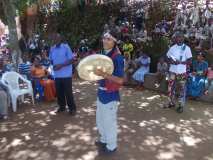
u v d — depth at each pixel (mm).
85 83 5828
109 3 8617
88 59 2945
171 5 8250
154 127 3918
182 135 3709
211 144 3502
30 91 4711
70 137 3643
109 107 3107
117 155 3238
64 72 4164
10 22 4941
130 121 4094
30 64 5141
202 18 7395
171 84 4512
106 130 3188
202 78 4918
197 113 4406
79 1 8203
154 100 4926
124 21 8375
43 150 3357
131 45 6203
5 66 5051
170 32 7223
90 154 3262
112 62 2957
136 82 5648
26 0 5113
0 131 3820
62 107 4367
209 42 6383
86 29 7863
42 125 3980
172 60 4434
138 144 3479
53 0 8008
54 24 8195
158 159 3172
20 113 4395
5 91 4363
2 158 3209
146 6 8766
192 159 3186
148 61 5625
